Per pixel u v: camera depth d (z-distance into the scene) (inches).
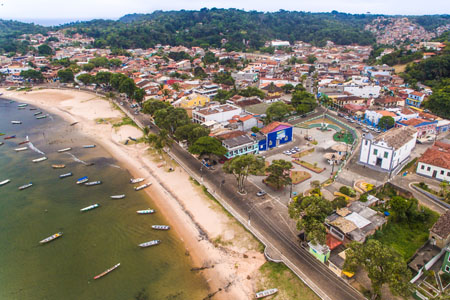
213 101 7554.1
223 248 3171.8
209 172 4648.1
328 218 3233.3
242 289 2709.2
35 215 3782.0
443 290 2411.4
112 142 6033.5
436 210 3464.6
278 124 5477.4
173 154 5319.9
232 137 5128.0
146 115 7564.0
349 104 7406.5
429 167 4143.7
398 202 3324.3
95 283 2812.5
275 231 3314.5
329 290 2561.5
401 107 7057.1
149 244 3248.0
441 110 6638.8
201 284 2785.4
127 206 3937.0
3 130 6712.6
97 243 3299.7
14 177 4685.0
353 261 2421.3
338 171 4456.2
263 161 3890.3
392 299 2448.3
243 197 3971.5
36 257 3120.1
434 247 2950.3
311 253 2972.4
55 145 5905.5
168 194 4170.8
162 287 2763.3
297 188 4101.9
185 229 3484.3
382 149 4387.3
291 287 2650.1
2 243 3312.0
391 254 2358.5
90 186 4426.7
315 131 6269.7
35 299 2667.3
